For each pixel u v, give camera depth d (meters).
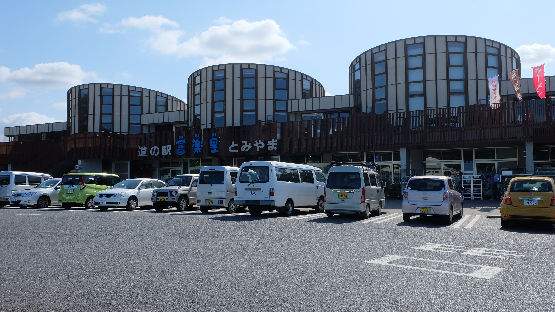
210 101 39.53
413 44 30.22
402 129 26.81
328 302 4.80
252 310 4.54
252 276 6.04
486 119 24.69
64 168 39.94
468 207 19.72
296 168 17.06
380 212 16.64
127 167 37.66
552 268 6.59
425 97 29.59
